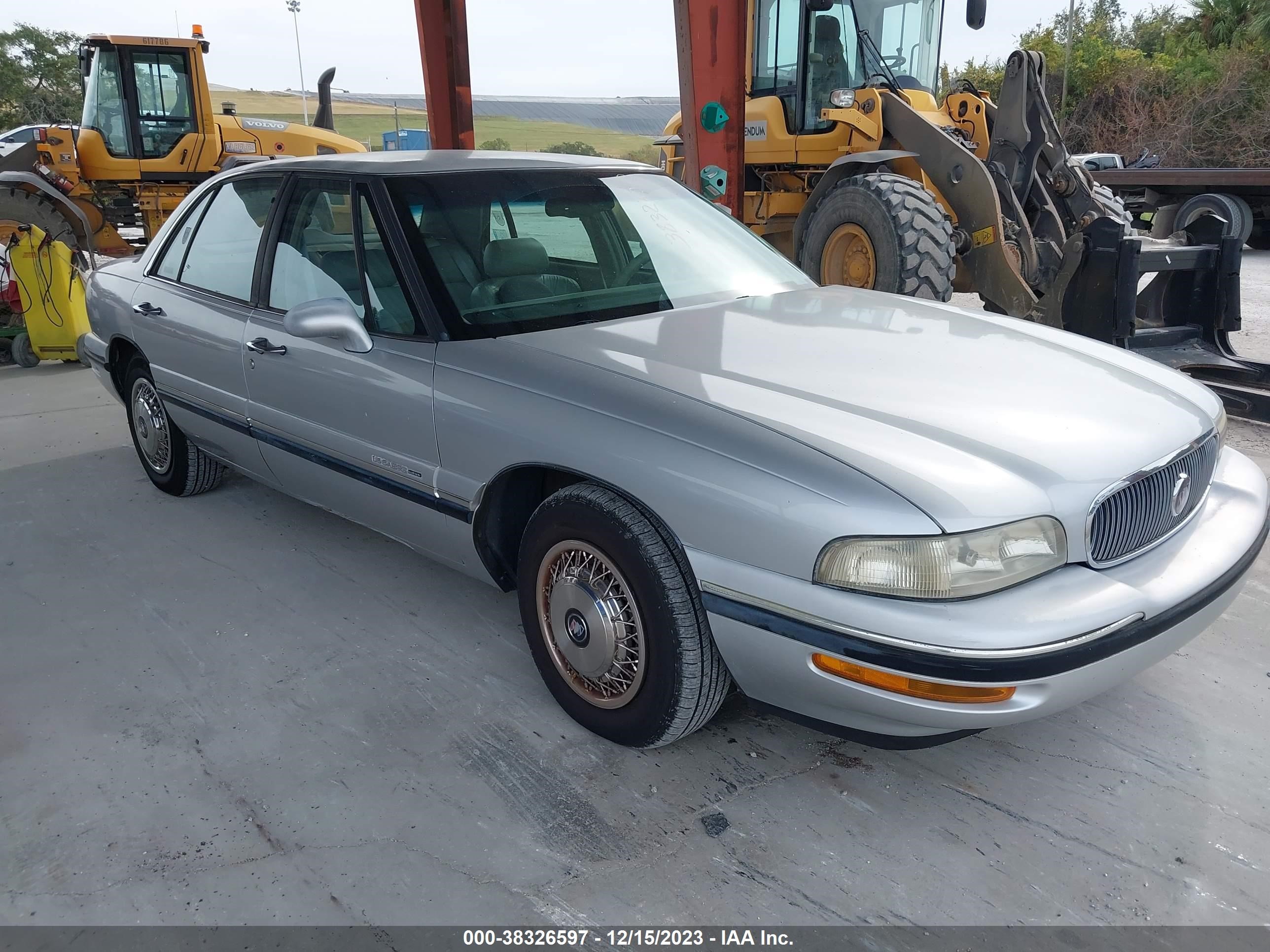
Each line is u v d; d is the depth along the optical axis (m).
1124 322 5.32
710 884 2.05
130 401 4.51
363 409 2.95
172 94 10.95
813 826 2.23
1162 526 2.26
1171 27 39.91
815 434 2.09
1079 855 2.13
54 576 3.62
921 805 2.31
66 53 48.75
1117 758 2.48
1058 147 6.41
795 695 2.12
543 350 2.61
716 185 6.02
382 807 2.31
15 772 2.46
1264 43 29.11
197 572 3.64
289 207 3.35
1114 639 1.96
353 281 3.03
